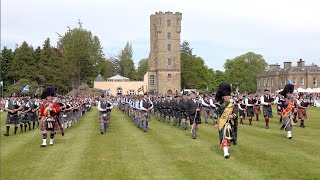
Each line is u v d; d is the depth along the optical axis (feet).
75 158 42.63
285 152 43.14
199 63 385.09
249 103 79.97
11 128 81.00
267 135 59.11
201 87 388.98
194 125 58.23
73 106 88.94
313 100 174.60
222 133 41.81
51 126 52.31
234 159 40.04
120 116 119.96
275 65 354.13
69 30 315.37
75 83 305.32
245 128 70.95
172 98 88.17
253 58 421.59
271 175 32.73
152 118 107.34
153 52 320.50
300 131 64.95
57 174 35.12
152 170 35.88
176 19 307.78
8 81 290.15
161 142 54.29
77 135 65.21
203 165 37.47
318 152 42.98
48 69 289.33
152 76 318.45
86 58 306.96
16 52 293.64
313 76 307.58
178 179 32.32
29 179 33.45
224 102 42.39
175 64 307.58
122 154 44.68
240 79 413.59
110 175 34.30
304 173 33.06
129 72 453.17
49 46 302.25
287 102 55.42
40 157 43.68
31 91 249.55
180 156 42.57
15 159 42.73
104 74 424.46
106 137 61.62
